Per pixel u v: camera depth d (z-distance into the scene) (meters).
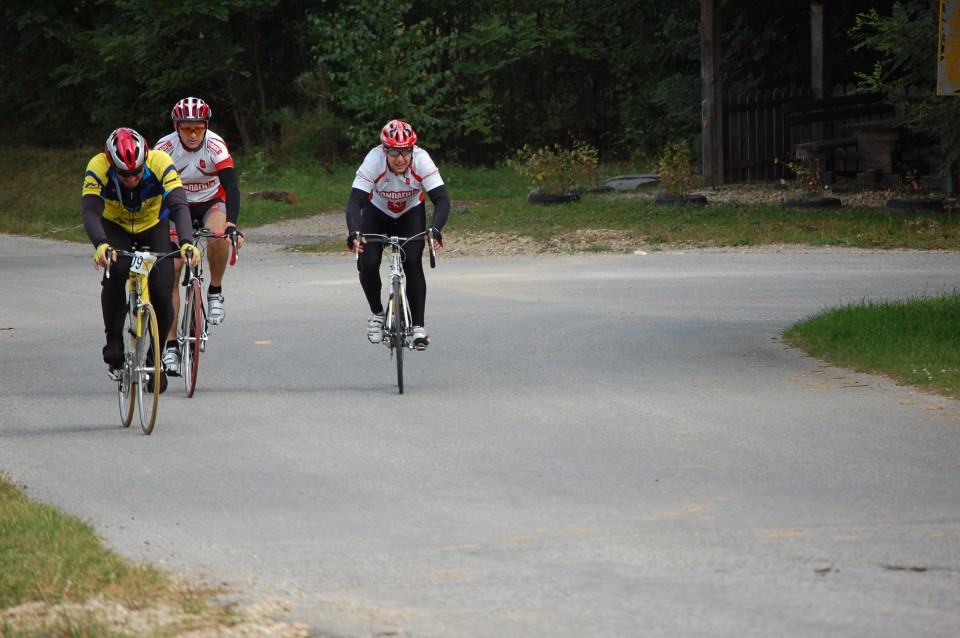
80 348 26.20
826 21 59.59
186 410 19.38
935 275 32.75
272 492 14.30
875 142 53.94
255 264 42.22
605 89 81.19
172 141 21.41
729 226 43.56
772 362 21.98
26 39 83.94
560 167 52.66
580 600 10.30
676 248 40.75
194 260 17.98
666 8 68.94
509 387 20.50
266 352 24.75
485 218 49.22
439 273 37.56
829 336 23.22
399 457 15.86
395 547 12.00
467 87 78.50
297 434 17.39
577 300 30.69
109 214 18.39
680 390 19.77
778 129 60.31
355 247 20.34
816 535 11.92
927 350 21.16
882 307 25.45
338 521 13.01
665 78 75.25
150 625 9.80
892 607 9.92
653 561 11.27
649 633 9.52
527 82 80.69
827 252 38.34
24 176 77.31
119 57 77.81
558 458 15.52
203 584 10.98
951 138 44.75
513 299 31.17
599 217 47.28
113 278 17.89
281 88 82.62
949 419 16.97
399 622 9.91
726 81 70.00
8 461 16.20
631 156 76.50
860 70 67.12
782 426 16.91
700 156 69.38
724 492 13.66
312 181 70.00
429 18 75.38
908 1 53.91
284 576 11.19
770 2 64.25
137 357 17.84
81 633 9.48
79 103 86.00
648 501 13.40
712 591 10.41
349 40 73.56
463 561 11.48
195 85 80.75
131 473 15.39
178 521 13.17
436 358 23.50
